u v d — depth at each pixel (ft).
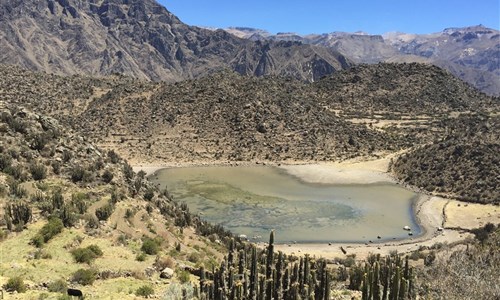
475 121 590.14
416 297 89.10
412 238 268.41
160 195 216.74
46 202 147.74
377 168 450.71
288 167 463.01
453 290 85.10
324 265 90.07
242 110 573.33
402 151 504.43
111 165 204.13
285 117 572.51
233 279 90.02
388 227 288.10
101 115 560.61
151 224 164.76
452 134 512.22
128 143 513.86
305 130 552.41
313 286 90.79
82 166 187.42
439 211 320.70
